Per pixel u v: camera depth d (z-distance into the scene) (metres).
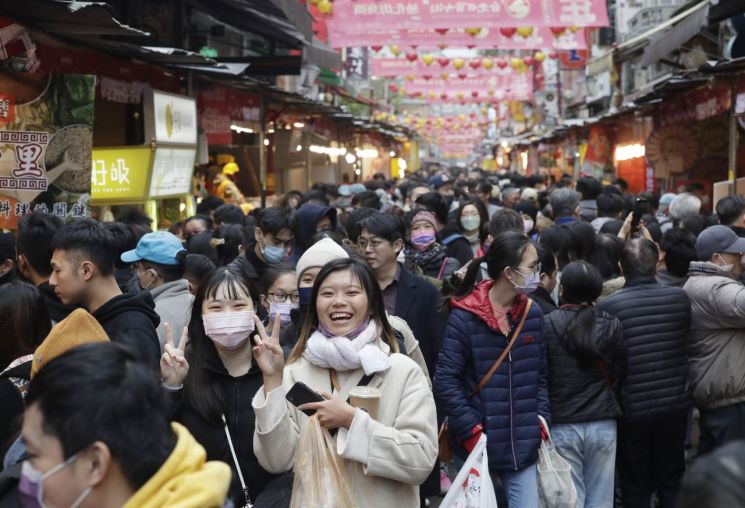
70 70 8.26
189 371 3.76
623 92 26.27
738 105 11.02
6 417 3.29
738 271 5.95
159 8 12.96
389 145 42.16
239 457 3.73
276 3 10.84
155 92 8.98
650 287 5.54
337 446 3.25
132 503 1.88
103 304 4.00
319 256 4.39
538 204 14.15
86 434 1.86
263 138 15.20
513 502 4.77
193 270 5.68
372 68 26.73
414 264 7.02
